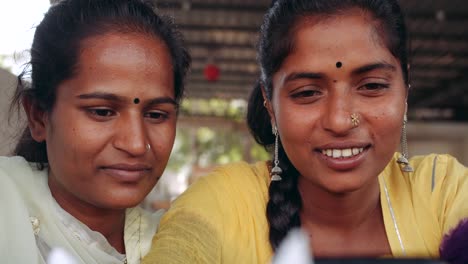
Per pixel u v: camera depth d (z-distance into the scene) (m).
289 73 1.44
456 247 1.16
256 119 1.80
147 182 1.49
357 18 1.43
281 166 1.62
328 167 1.44
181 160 13.30
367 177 1.45
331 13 1.42
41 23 1.57
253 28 5.78
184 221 1.42
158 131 1.49
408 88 1.63
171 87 1.55
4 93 2.04
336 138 1.40
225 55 6.73
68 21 1.50
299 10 1.45
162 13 1.67
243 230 1.51
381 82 1.43
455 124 9.24
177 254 1.30
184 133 13.35
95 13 1.50
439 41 6.17
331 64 1.40
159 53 1.50
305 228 1.60
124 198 1.44
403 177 1.66
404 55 1.52
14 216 1.42
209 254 1.37
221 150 13.04
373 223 1.61
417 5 5.12
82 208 1.54
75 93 1.42
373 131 1.42
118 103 1.42
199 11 5.31
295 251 0.61
